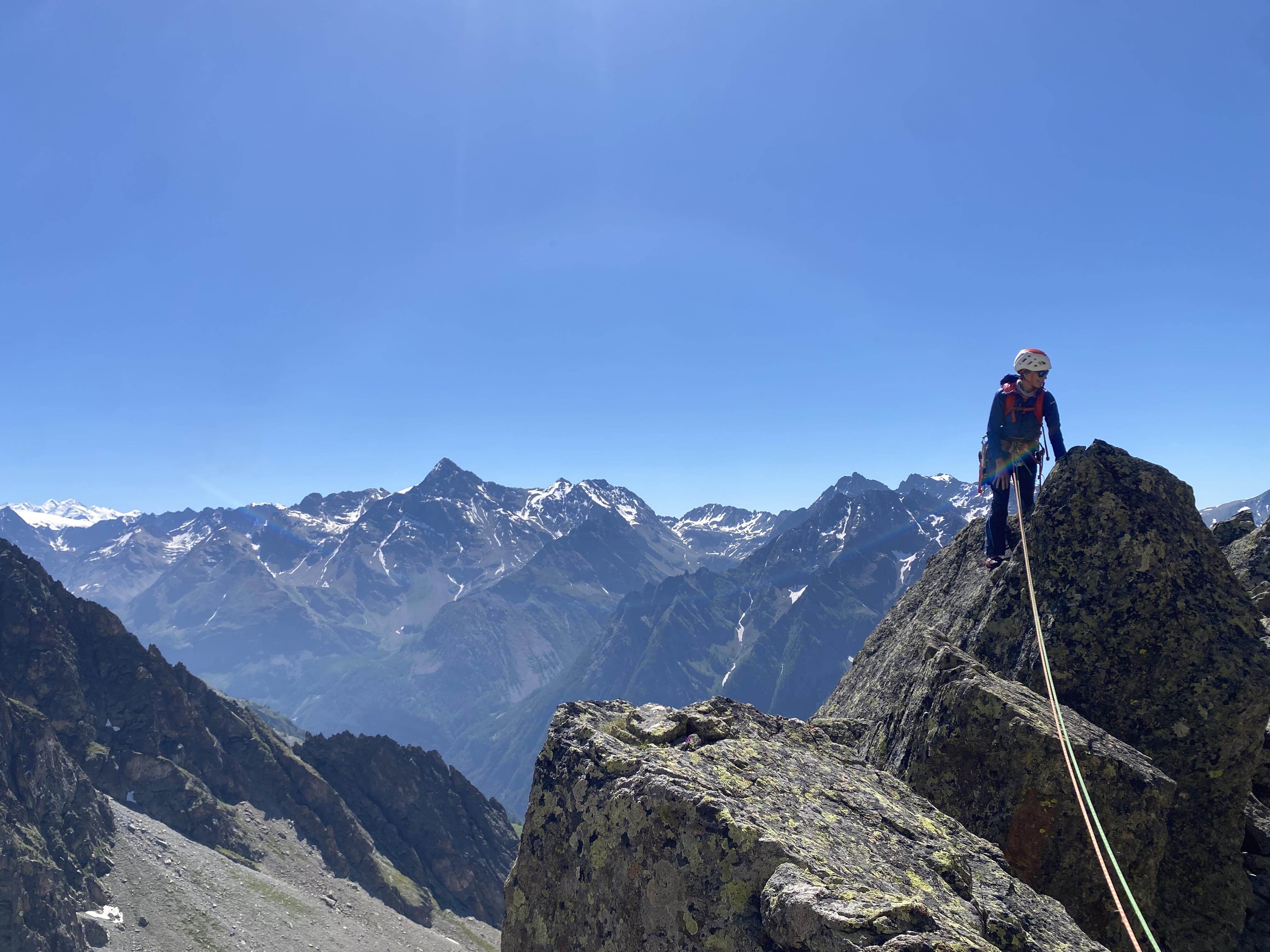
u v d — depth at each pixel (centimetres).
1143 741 1251
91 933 17262
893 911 587
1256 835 1224
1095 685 1310
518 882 895
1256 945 1086
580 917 804
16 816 18250
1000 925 703
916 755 1198
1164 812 1055
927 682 1277
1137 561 1369
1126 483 1449
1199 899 1142
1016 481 1612
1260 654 1259
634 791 794
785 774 904
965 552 1986
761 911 650
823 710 2203
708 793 764
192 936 18850
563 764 911
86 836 19725
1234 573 1380
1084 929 1009
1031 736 1076
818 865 676
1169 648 1296
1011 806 1066
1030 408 1625
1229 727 1206
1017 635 1461
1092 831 1027
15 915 16250
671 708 1038
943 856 802
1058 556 1455
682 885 714
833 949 570
